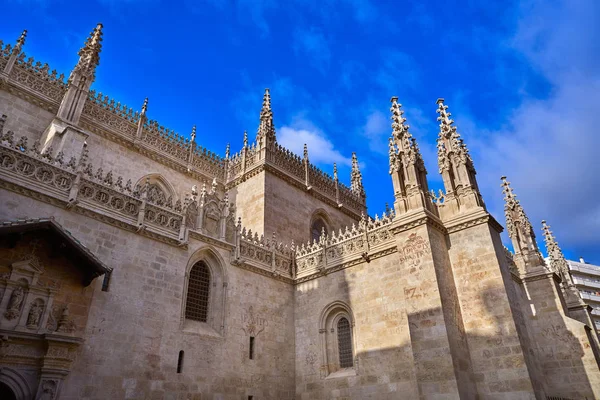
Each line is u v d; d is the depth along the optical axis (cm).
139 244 2262
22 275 1767
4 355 1625
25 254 1791
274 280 2981
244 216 3631
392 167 2647
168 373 2136
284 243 3544
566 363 2734
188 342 2294
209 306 2570
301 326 2922
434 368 2011
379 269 2634
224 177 3925
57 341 1734
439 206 2542
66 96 2834
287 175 3847
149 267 2261
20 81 2808
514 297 2231
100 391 1852
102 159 3059
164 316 2236
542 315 2939
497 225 2423
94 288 1992
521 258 3188
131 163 3247
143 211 2312
